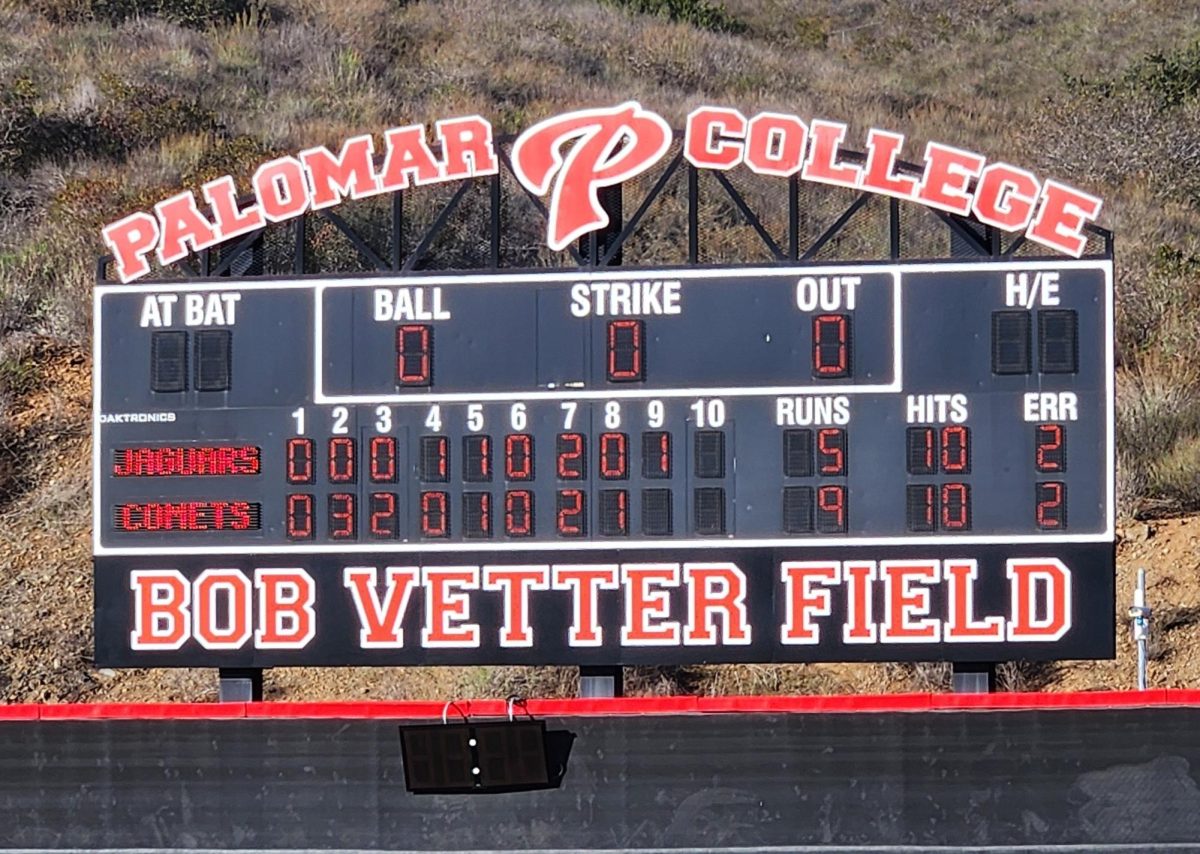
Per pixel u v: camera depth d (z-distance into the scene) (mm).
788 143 52938
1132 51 147125
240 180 92625
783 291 51500
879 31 155750
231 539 52469
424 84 118625
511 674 67812
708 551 51188
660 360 51594
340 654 52062
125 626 52531
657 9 145875
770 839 50250
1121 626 68000
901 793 50000
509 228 91375
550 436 51781
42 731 52250
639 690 66688
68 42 118938
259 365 52750
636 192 95062
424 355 52312
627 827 50656
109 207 92438
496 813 51125
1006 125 121188
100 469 52969
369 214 89688
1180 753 49094
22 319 86688
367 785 51500
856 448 50938
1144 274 89000
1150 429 76938
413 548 52000
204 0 127750
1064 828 49406
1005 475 50500
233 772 51844
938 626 50469
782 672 68125
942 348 50875
